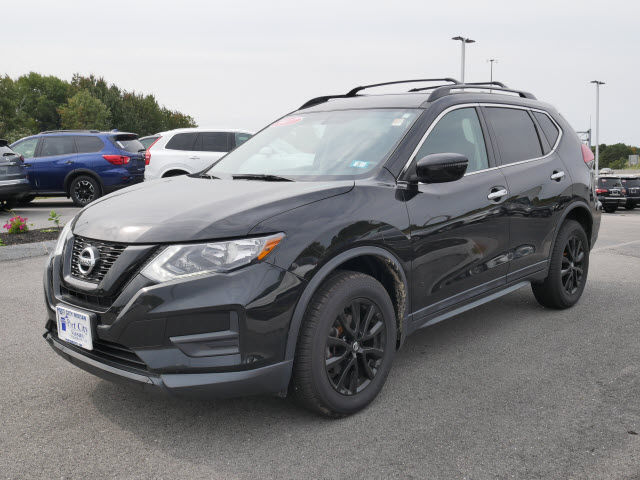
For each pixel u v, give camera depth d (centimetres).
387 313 303
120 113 7581
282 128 403
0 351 388
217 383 248
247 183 320
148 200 296
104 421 287
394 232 303
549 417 288
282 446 262
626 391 319
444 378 339
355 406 290
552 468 241
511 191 392
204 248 249
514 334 420
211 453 256
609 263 698
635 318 459
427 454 254
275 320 255
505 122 417
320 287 277
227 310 247
